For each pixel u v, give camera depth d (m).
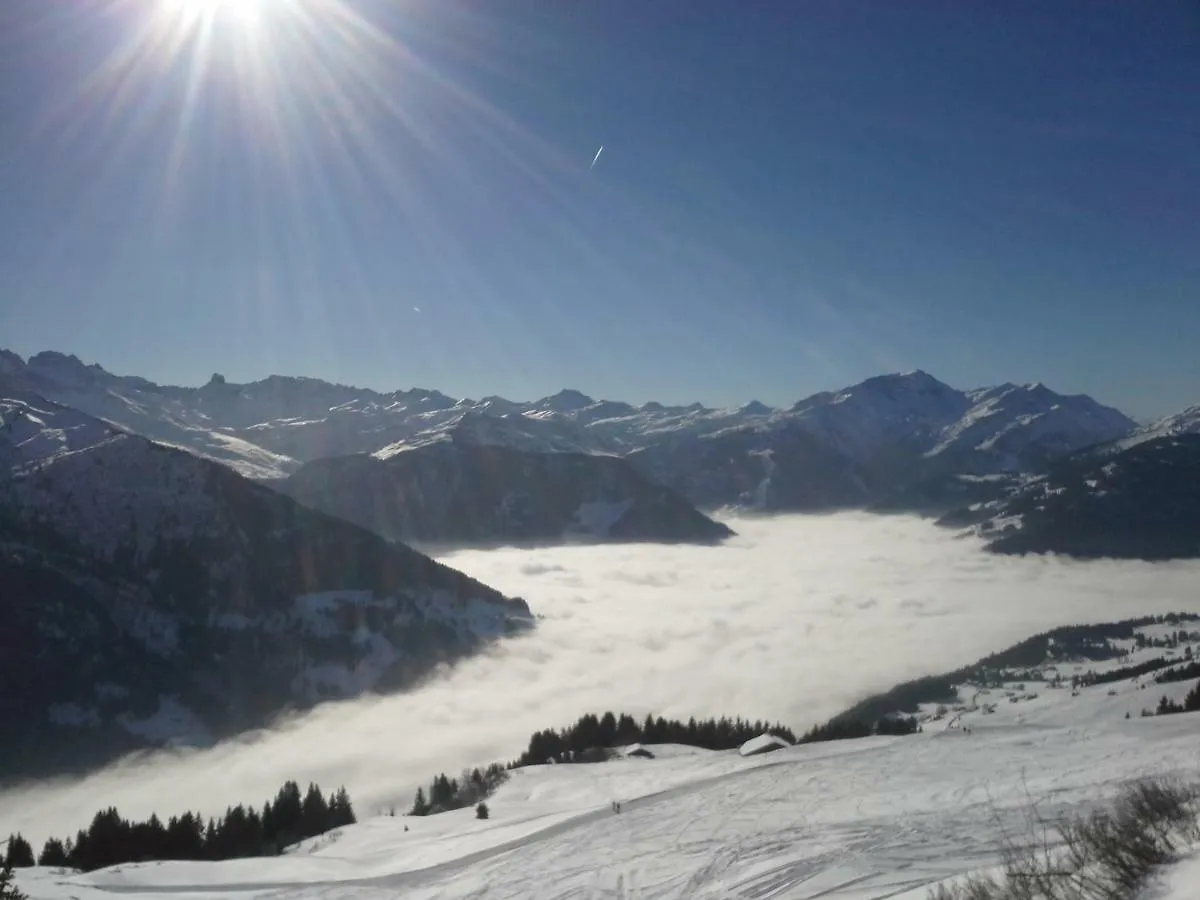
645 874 25.61
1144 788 11.93
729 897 20.69
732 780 45.69
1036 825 21.02
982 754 44.09
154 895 32.69
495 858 34.22
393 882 33.03
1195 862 8.62
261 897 31.88
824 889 19.20
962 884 12.14
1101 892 8.95
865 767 43.41
